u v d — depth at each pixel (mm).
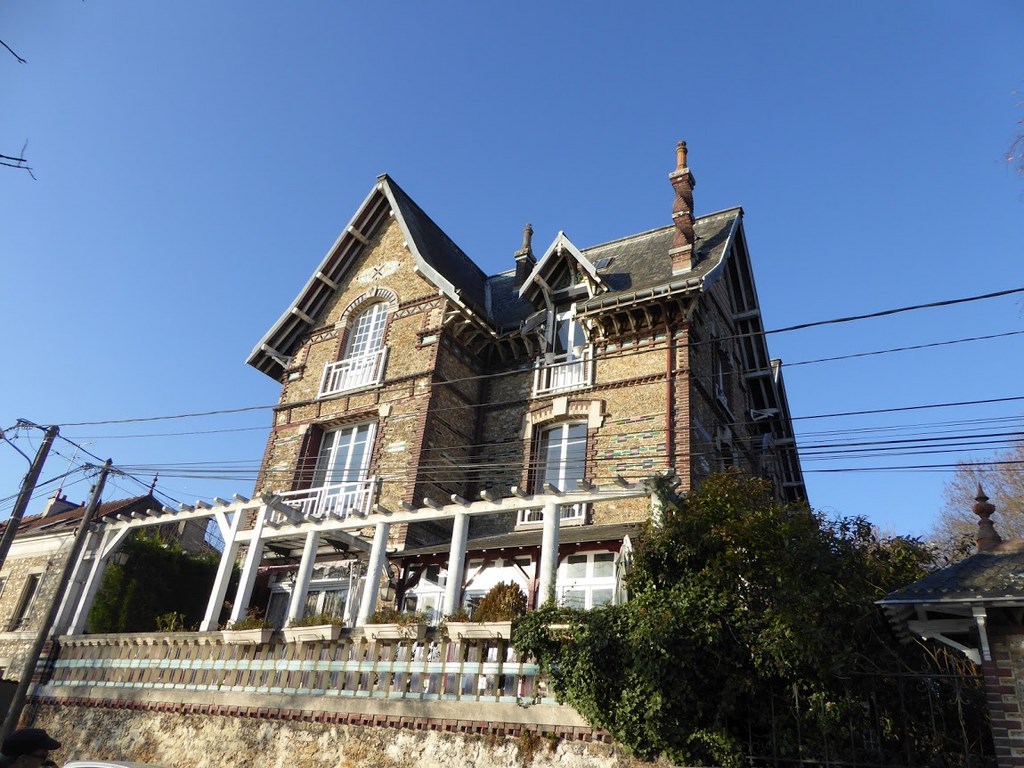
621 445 16578
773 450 22625
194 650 14523
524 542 14945
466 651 11141
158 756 13531
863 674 8688
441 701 10922
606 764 9234
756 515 10406
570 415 17781
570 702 9664
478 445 19219
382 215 22484
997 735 7148
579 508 16344
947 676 8141
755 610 9766
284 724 12320
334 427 20219
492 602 12773
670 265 18594
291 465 19984
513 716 10188
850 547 10992
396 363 19656
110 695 15297
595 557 14773
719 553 10188
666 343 17016
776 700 9117
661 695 8914
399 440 18344
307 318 22172
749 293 21328
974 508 9047
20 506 16781
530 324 19438
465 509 13422
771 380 21453
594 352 18109
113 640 16172
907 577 11242
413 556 16172
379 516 14273
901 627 8719
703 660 9320
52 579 20391
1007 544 8367
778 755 8633
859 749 8641
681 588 10086
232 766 12438
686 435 15812
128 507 26672
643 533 11914
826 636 8961
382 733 11211
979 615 7457
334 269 22266
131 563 19625
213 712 13352
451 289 19281
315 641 12828
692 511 10945
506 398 19594
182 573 20562
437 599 16062
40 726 16078
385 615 12328
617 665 9508
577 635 9969
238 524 16234
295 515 15672
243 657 13688
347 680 12086
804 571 9789
